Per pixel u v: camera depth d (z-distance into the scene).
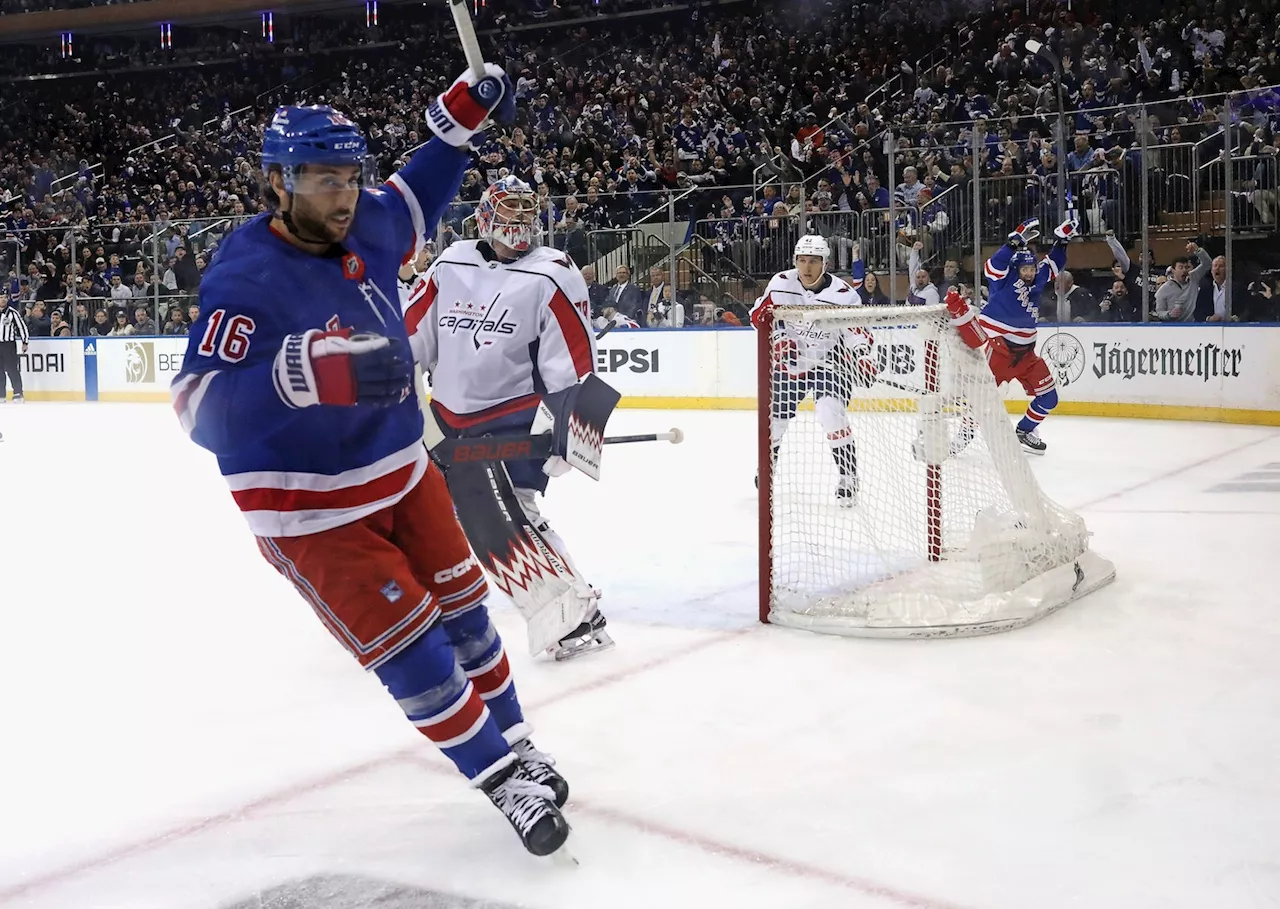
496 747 2.50
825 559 4.84
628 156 18.02
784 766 3.01
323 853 2.62
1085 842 2.54
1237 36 15.05
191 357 2.23
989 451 4.48
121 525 6.95
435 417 4.01
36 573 5.63
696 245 13.80
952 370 4.49
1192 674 3.66
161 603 4.99
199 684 3.86
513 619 4.62
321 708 3.60
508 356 3.85
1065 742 3.12
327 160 2.20
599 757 3.11
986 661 3.85
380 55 24.75
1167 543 5.59
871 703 3.47
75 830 2.76
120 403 16.30
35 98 26.91
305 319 2.27
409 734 3.37
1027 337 8.51
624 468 8.66
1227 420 10.42
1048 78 16.05
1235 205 11.52
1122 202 12.02
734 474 8.27
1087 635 4.11
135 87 26.50
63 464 9.90
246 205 21.44
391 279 2.48
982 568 4.28
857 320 4.44
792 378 4.72
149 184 22.80
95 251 17.84
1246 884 2.34
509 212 3.85
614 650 4.10
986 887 2.35
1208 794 2.77
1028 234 8.37
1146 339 10.93
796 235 13.39
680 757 3.09
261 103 24.94
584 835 2.64
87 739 3.36
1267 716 3.28
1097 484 7.38
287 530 2.37
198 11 25.08
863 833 2.61
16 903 2.41
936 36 18.59
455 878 2.47
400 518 2.56
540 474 3.98
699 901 2.33
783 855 2.51
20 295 17.27
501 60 22.84
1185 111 12.29
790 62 19.44
